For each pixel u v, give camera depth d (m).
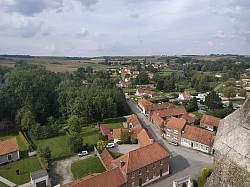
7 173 47.97
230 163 8.63
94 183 36.78
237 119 9.72
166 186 43.19
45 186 42.12
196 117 82.88
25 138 67.44
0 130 72.69
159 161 45.75
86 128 79.31
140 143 58.84
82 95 87.81
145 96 123.69
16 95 81.69
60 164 52.09
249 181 7.96
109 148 60.19
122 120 85.81
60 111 87.94
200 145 59.44
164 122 72.00
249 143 8.45
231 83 138.12
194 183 40.41
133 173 41.25
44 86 88.12
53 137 69.75
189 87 155.25
